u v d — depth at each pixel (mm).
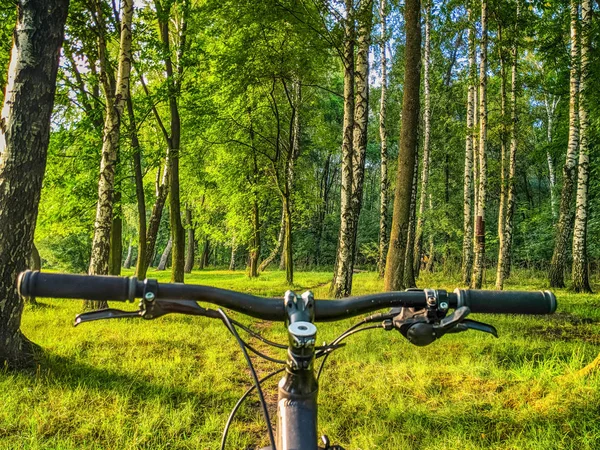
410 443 4090
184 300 1476
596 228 23016
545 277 27188
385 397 5172
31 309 10781
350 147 12898
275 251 27906
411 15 11578
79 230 17359
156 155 16281
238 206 25078
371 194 56719
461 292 1543
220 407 4988
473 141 23422
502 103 18047
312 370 1446
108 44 15742
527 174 41375
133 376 5793
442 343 7742
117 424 4293
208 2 13664
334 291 12859
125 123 13984
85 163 14586
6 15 10719
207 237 39031
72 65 13109
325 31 13508
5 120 5777
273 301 1522
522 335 8562
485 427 4367
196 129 17766
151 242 18688
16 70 5789
